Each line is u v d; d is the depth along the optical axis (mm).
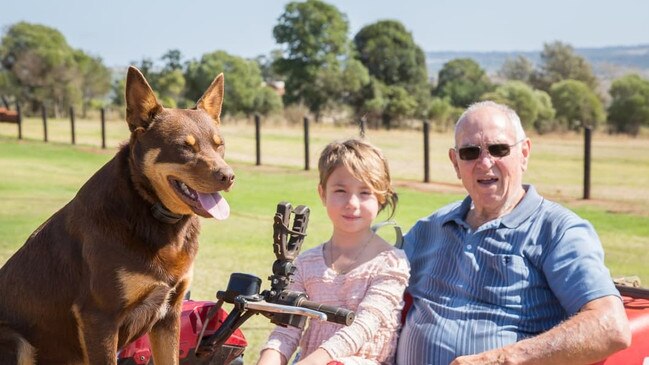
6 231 10430
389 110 57844
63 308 3559
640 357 3270
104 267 3436
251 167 20016
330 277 3428
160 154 3459
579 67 74562
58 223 3633
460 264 3664
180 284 3650
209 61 59969
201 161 3449
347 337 3225
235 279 3010
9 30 62906
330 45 63781
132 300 3488
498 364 3125
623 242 9969
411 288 3842
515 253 3521
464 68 71438
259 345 5754
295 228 3027
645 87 51094
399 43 65250
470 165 3693
